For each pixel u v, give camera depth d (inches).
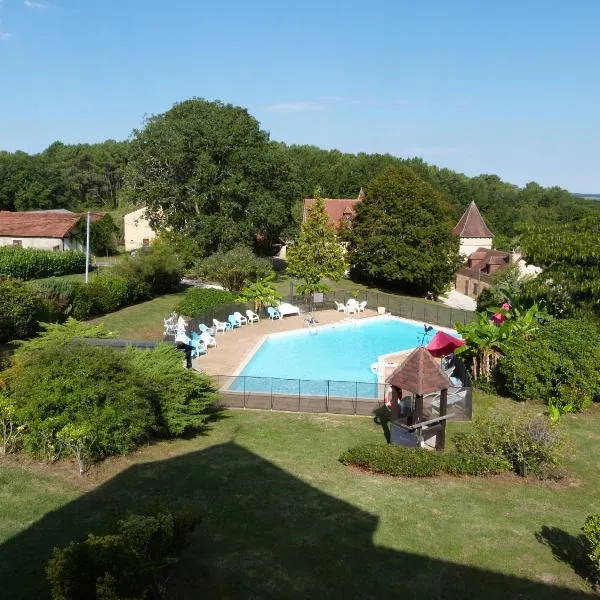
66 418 524.4
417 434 641.0
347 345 1266.0
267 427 711.7
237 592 357.7
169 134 1971.0
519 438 593.3
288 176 2262.6
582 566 418.3
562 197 6294.3
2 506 441.1
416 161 5393.7
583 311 993.5
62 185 4581.7
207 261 1640.0
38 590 339.6
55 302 1160.2
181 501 473.4
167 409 620.4
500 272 1846.7
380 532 446.6
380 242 2192.4
